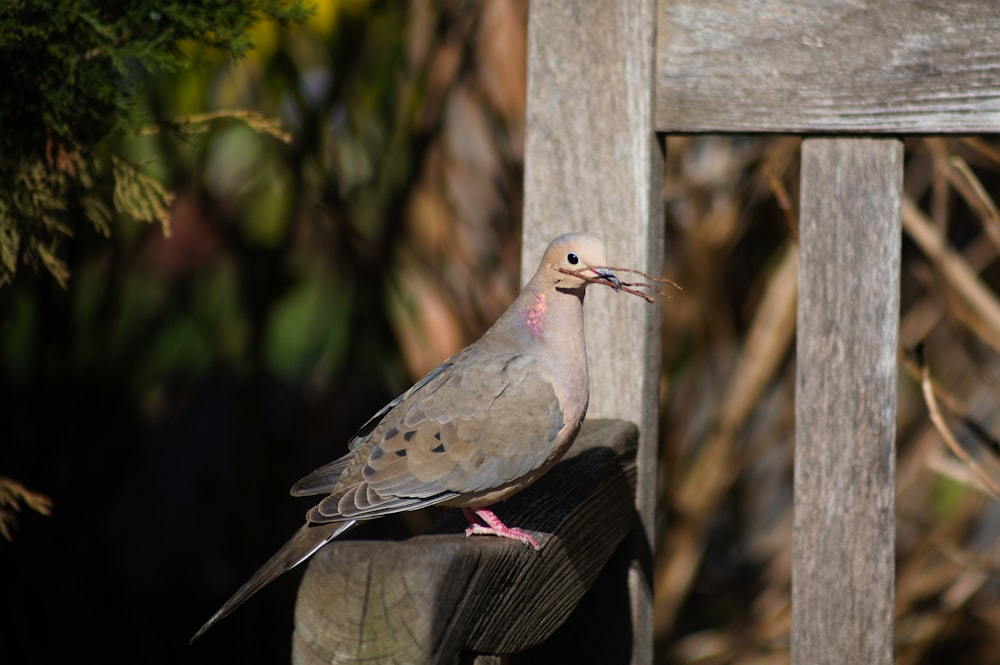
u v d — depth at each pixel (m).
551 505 5.45
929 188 12.30
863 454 5.94
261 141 10.76
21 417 10.30
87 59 6.11
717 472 10.66
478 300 10.11
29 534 10.39
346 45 10.30
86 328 10.60
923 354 7.97
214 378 14.30
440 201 10.20
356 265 10.61
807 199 5.97
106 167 8.75
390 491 5.41
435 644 3.94
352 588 3.89
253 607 11.17
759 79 6.01
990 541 12.09
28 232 6.39
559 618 5.34
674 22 6.20
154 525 12.84
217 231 11.28
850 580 5.98
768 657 11.27
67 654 10.68
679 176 10.46
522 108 9.88
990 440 8.70
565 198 6.49
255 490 10.83
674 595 10.97
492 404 5.62
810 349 6.00
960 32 5.55
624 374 6.45
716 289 10.60
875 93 5.75
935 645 11.68
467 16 10.08
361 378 12.31
